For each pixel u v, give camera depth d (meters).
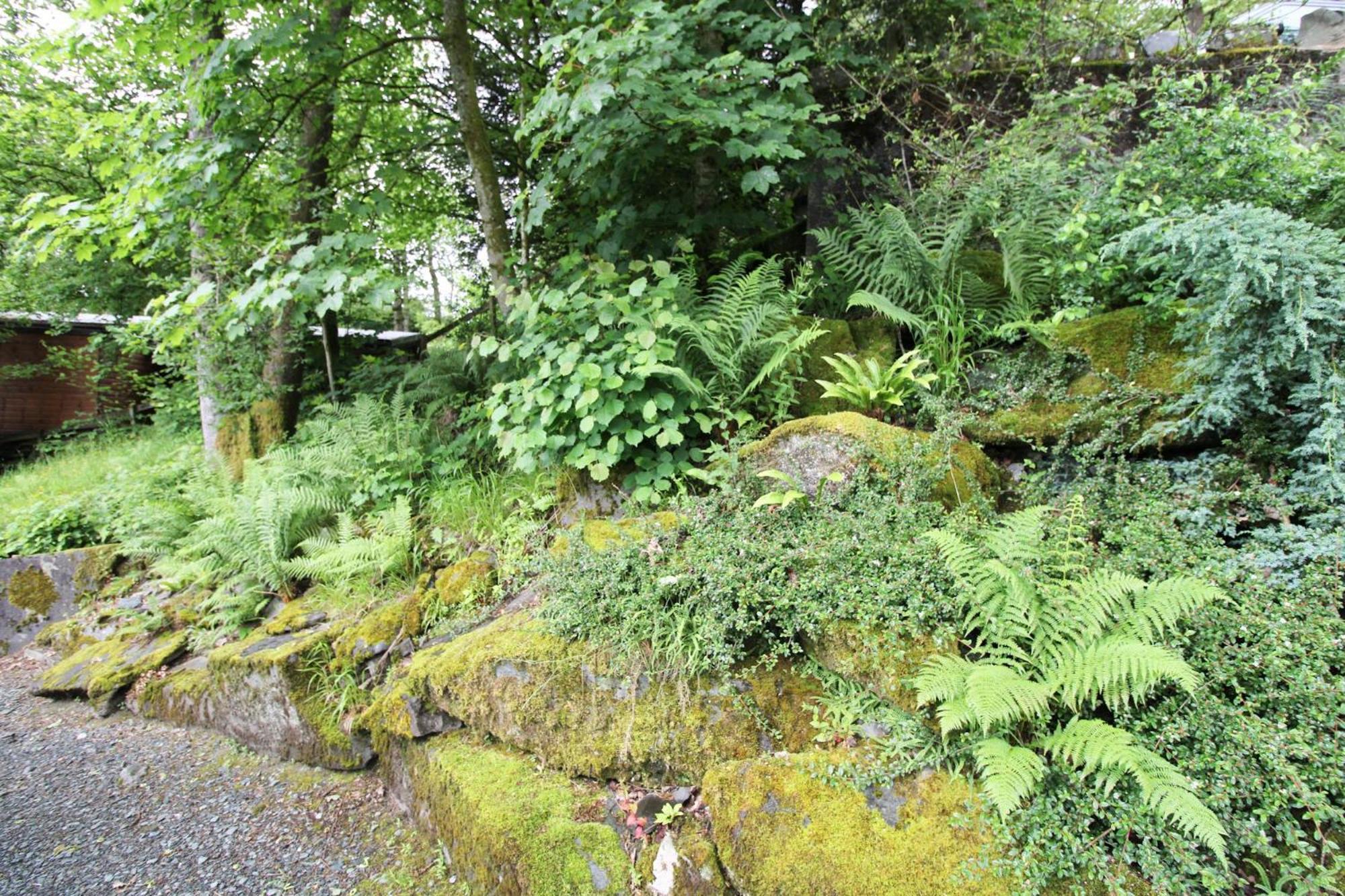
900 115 5.45
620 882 2.33
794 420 3.38
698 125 4.14
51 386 10.18
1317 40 5.38
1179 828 1.88
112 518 6.03
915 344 4.20
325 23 4.93
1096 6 5.50
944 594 2.50
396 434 5.05
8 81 7.99
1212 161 3.48
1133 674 1.93
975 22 5.38
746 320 3.97
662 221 5.20
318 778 3.50
